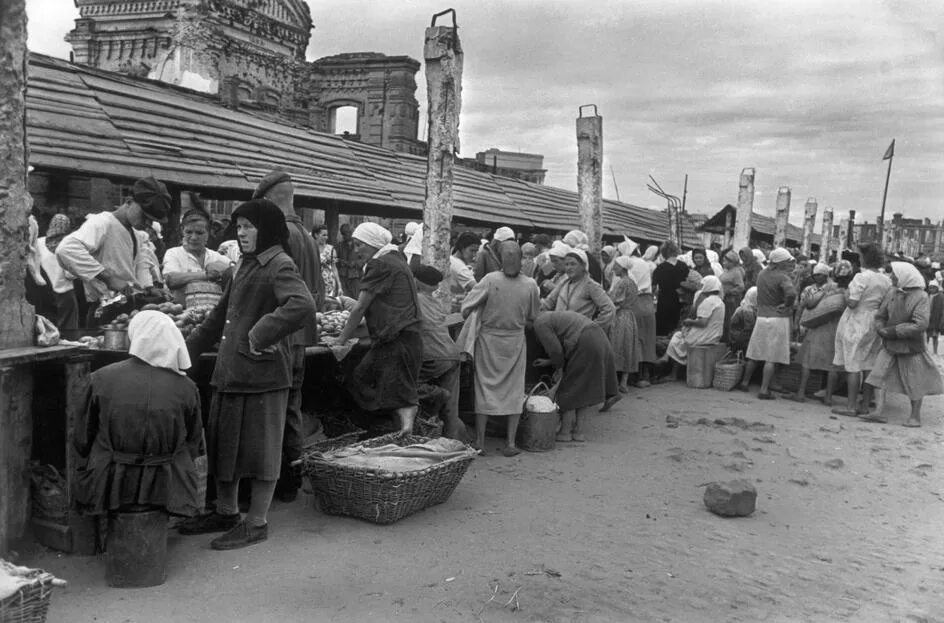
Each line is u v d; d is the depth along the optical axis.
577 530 5.37
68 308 6.94
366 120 30.94
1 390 4.25
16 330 4.46
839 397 11.07
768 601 4.40
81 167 10.00
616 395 8.38
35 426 4.56
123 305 5.82
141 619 3.85
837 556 5.13
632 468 6.97
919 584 4.72
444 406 7.20
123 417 4.08
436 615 4.03
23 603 3.30
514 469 6.79
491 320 7.07
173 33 24.41
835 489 6.66
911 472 7.27
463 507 5.74
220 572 4.44
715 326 11.23
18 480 4.45
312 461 5.32
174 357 4.24
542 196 26.42
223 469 4.75
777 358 10.54
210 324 4.99
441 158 8.80
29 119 10.51
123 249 6.30
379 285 6.08
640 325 10.97
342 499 5.32
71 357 4.42
